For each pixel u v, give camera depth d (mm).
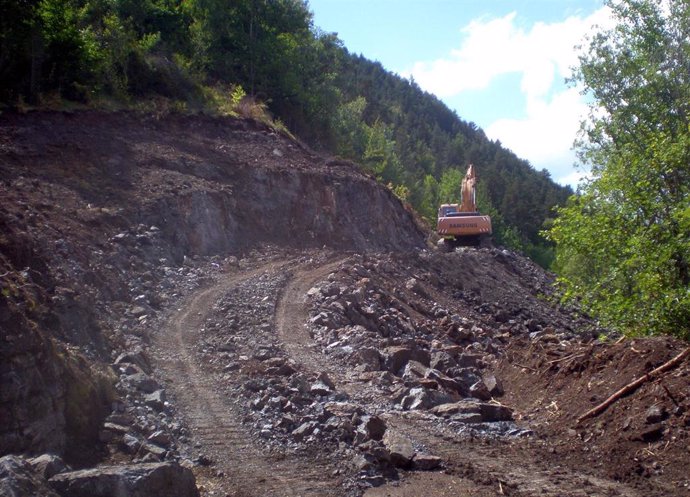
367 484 7230
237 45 35938
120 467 6020
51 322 9023
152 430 7922
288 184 25375
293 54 37531
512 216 96062
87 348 9344
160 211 18875
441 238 34094
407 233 32188
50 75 22531
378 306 17859
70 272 12375
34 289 9359
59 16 23094
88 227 15820
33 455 6613
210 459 7680
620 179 12758
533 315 24031
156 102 26172
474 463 8102
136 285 14438
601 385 9938
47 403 6992
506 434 9445
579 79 17094
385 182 48969
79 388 7613
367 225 28203
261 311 15055
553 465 8094
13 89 21625
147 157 21750
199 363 11000
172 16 34656
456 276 25109
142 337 11664
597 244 12820
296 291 17109
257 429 8648
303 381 10406
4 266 9547
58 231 14562
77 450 7125
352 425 8711
